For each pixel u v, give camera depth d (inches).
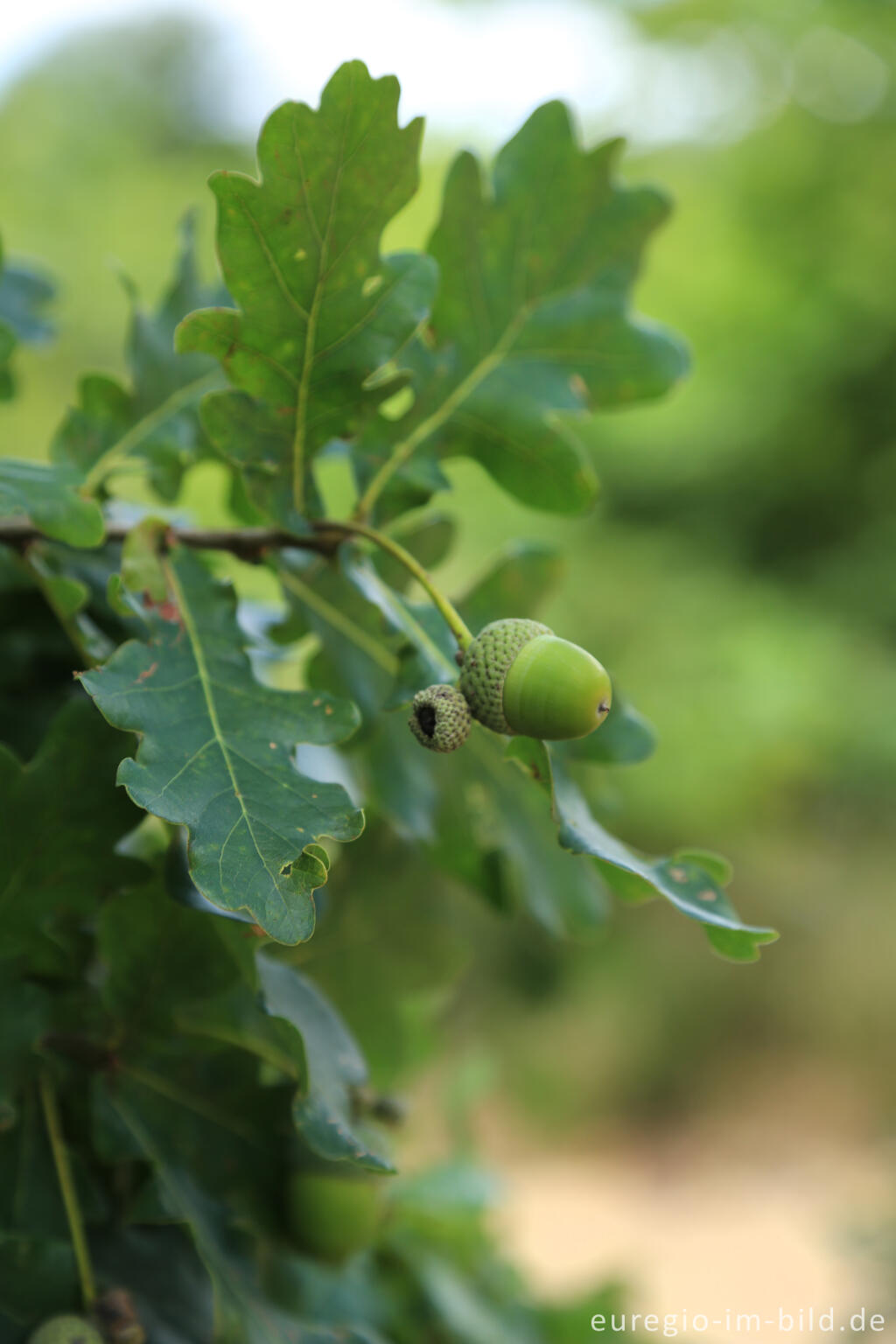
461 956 25.9
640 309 147.6
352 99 21.4
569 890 25.6
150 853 23.6
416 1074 28.1
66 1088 22.5
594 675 21.2
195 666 21.8
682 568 144.5
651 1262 104.8
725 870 22.2
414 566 22.4
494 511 138.4
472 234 24.1
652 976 140.6
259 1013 22.7
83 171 164.2
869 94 150.7
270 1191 23.0
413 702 21.5
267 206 21.6
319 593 24.3
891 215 149.3
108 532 23.1
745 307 145.6
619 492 148.4
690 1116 136.2
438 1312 26.4
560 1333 28.9
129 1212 22.3
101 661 22.6
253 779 21.1
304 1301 24.0
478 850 24.8
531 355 24.4
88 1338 21.5
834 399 146.0
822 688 133.9
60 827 21.7
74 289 145.9
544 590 25.4
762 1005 141.3
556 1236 111.6
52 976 22.0
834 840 146.3
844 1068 138.2
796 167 150.3
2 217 149.9
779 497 147.8
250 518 24.7
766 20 148.7
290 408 22.5
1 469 22.2
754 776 136.2
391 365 23.8
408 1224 27.3
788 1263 102.9
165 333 25.0
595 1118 134.1
